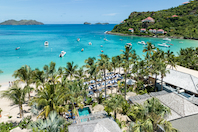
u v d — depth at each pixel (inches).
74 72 1355.8
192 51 2363.4
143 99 987.9
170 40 5142.7
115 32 7691.9
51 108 701.9
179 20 6599.4
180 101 888.9
